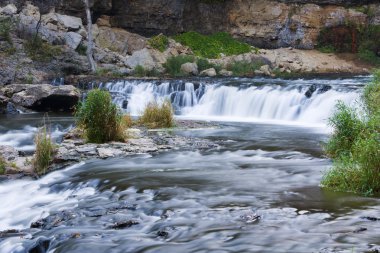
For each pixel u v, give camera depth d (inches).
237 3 1478.8
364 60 1387.8
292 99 856.9
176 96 962.1
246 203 315.9
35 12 1211.2
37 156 467.2
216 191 346.9
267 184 366.3
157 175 403.9
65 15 1253.1
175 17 1418.6
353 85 843.4
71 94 906.1
